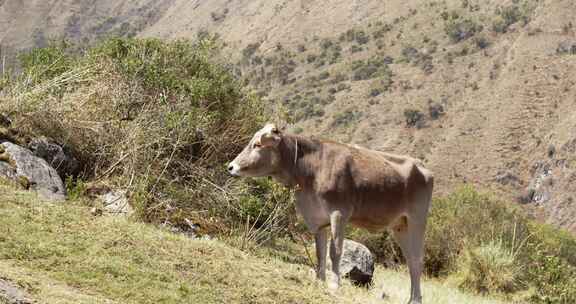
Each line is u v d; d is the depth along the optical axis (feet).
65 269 24.14
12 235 25.05
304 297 27.63
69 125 40.70
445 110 542.57
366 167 32.99
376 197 33.06
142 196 38.06
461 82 569.23
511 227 67.56
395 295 39.73
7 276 21.89
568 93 515.09
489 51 595.47
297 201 33.17
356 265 40.09
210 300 24.89
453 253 64.64
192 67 50.65
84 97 42.45
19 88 42.11
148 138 42.01
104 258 25.39
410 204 34.04
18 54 48.08
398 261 62.59
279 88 651.25
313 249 46.91
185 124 43.88
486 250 59.67
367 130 538.47
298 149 32.86
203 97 47.19
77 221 27.86
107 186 39.29
